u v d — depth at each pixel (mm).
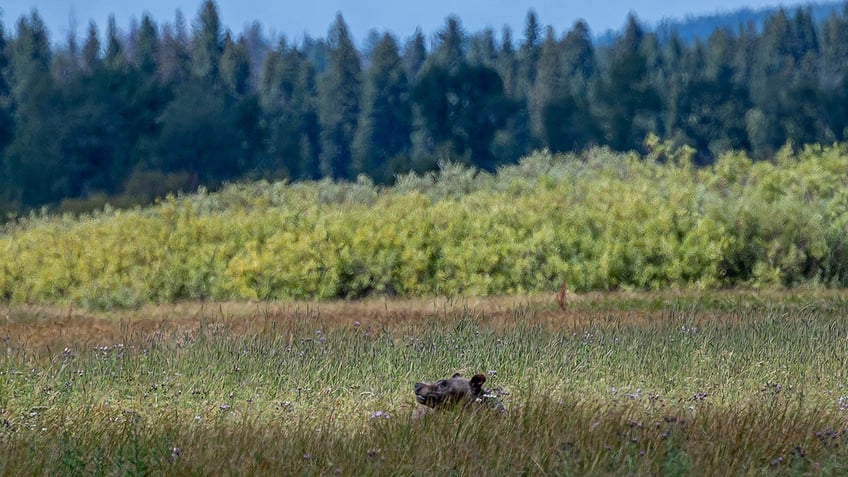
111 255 135000
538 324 69875
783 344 62031
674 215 128500
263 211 162875
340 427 35750
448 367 56031
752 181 148875
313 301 116125
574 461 27688
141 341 63594
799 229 119312
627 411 36969
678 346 61562
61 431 33625
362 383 51844
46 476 27172
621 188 144125
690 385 50438
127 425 32750
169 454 28703
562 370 54406
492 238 128375
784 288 114250
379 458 28094
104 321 86688
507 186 171750
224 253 132500
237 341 62156
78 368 54656
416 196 156250
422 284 125062
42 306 116500
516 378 52562
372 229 132625
